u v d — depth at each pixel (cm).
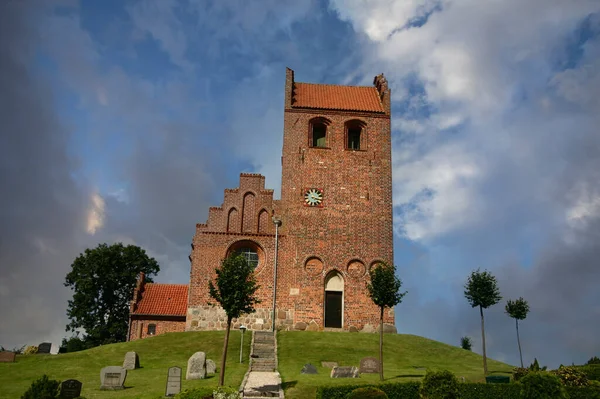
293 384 3044
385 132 5697
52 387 2456
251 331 4747
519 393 2769
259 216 5406
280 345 4309
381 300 3375
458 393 2633
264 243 5231
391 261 5269
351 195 5450
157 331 5712
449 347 4575
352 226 5353
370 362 3481
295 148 5566
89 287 6675
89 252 6925
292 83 5856
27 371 3556
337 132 5659
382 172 5556
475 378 3319
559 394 2612
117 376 3059
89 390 3008
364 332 5006
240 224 5353
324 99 5934
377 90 6203
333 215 5369
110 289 6944
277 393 2873
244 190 5453
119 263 6944
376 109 5819
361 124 5734
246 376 3350
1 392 3019
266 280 5125
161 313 5753
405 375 3400
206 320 4962
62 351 6744
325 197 5422
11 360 3859
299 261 5203
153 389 3036
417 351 4366
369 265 5241
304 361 3916
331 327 5088
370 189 5484
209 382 3177
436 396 2616
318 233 5303
